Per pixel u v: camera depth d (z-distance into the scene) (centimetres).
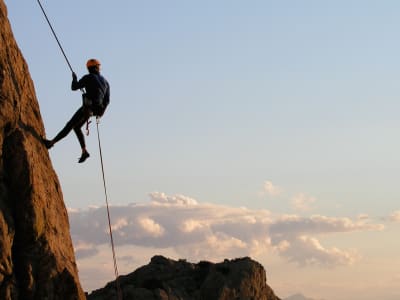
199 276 8150
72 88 2280
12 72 2053
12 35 2108
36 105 2155
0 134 1961
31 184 1980
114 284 7956
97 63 2341
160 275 8050
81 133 2309
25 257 1941
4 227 1889
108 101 2341
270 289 8344
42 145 2131
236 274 7962
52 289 1942
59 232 2070
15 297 1884
